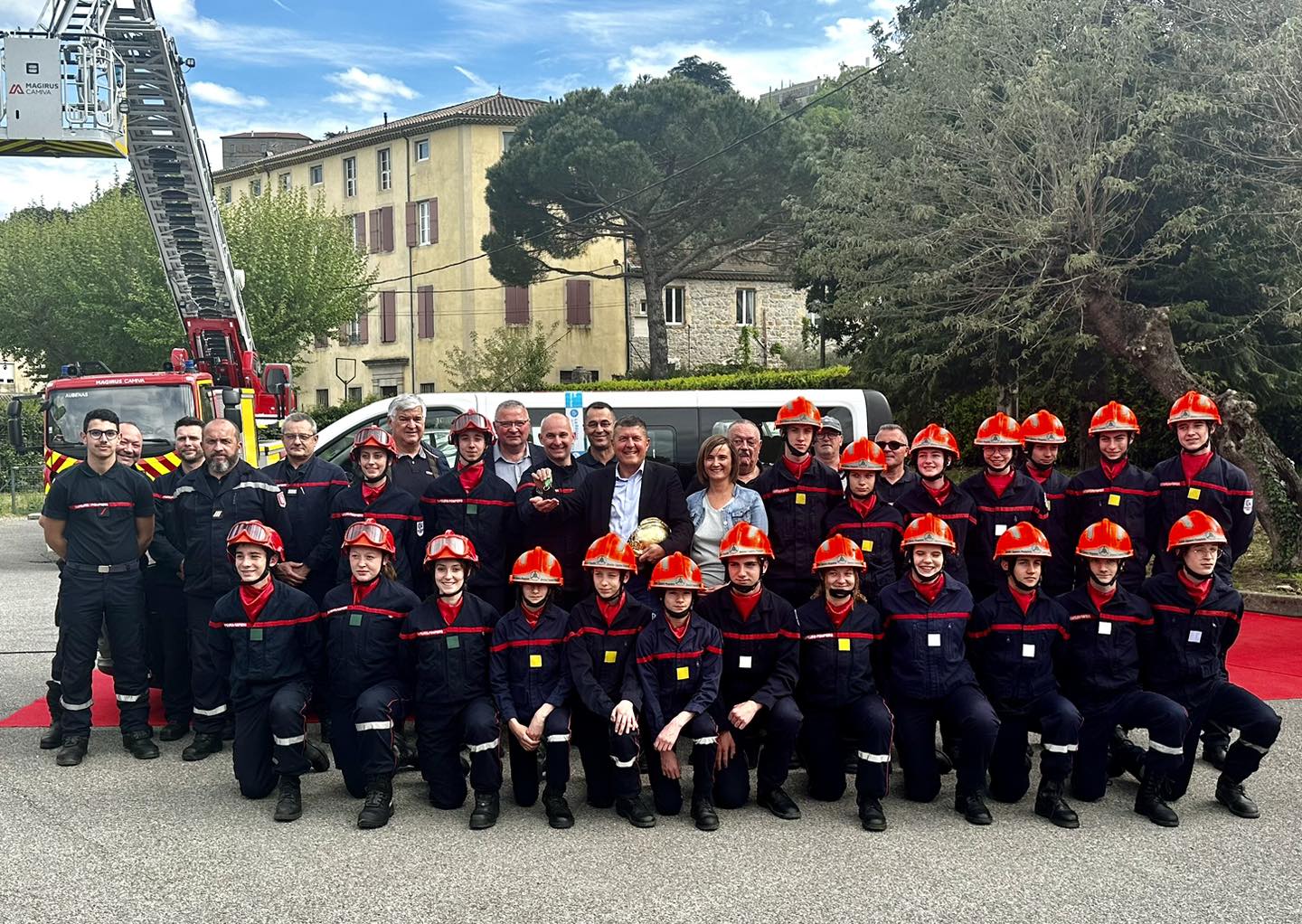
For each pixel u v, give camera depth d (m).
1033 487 6.93
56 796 6.06
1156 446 18.23
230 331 18.28
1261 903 4.66
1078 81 13.91
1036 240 13.38
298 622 6.00
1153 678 5.99
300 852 5.24
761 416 9.61
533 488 6.65
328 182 45.31
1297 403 16.02
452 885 4.84
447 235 40.34
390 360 42.28
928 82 15.68
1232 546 7.12
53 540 6.67
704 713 5.77
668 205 32.41
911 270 15.61
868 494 6.72
